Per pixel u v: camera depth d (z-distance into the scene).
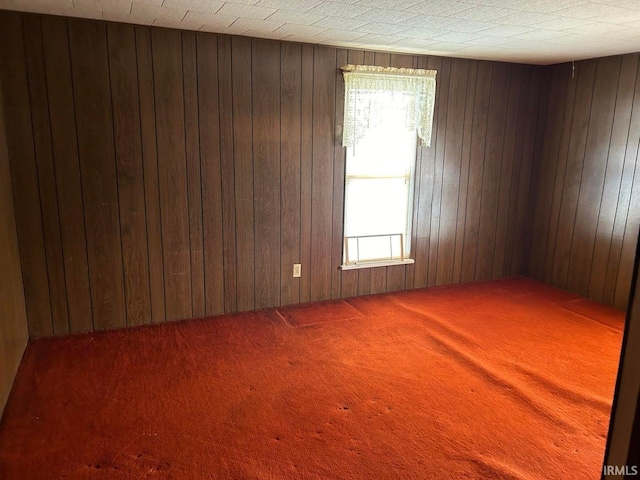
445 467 2.23
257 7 2.76
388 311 4.15
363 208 4.40
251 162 3.86
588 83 4.43
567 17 2.87
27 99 3.16
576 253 4.68
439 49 4.00
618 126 4.20
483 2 2.57
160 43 3.41
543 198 5.01
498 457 2.30
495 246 5.08
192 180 3.70
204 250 3.85
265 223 4.02
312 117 3.99
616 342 3.59
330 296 4.42
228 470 2.19
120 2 2.73
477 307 4.29
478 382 2.98
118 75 3.35
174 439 2.40
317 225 4.22
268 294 4.16
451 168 4.66
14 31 3.06
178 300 3.84
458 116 4.56
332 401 2.76
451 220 4.79
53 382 2.89
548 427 2.53
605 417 2.62
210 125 3.67
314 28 3.28
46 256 3.38
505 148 4.86
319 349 3.40
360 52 4.05
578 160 4.59
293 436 2.44
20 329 3.15
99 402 2.70
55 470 2.16
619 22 2.97
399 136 4.39
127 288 3.66
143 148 3.51
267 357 3.27
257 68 3.72
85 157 3.37
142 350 3.33
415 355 3.33
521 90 4.80
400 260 4.62
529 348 3.46
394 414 2.64
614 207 4.29
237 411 2.64
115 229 3.54
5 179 3.00
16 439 2.37
